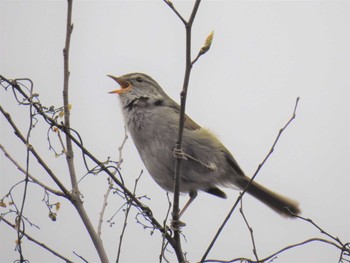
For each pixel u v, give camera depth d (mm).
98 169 8969
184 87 8828
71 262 8648
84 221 8695
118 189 9117
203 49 8414
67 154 9125
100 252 8555
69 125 9062
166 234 9367
